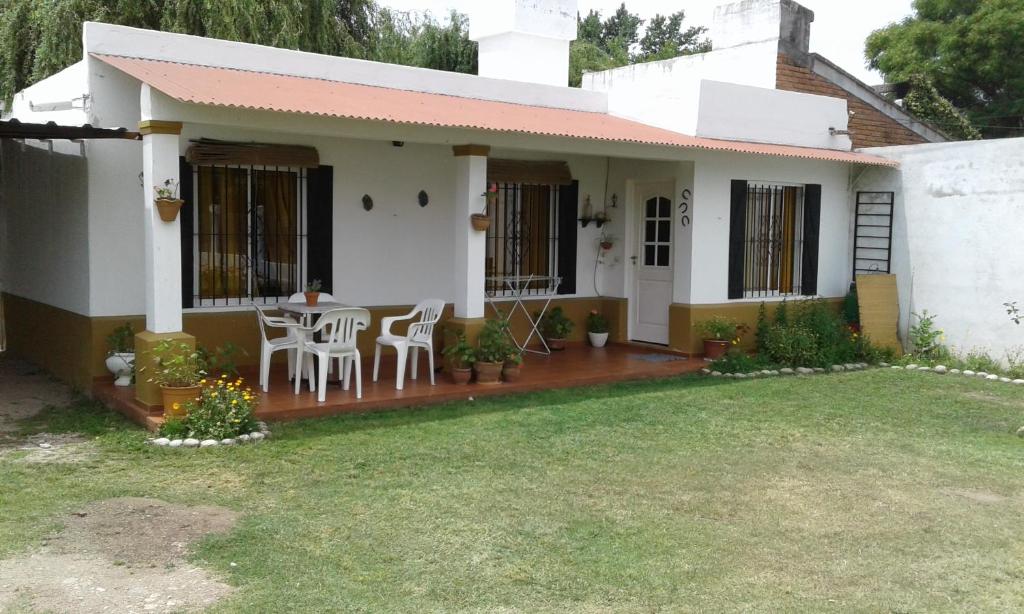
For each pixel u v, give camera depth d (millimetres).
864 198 12445
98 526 4863
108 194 7875
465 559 4543
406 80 9664
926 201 11680
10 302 10539
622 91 11531
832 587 4309
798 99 11828
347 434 6926
